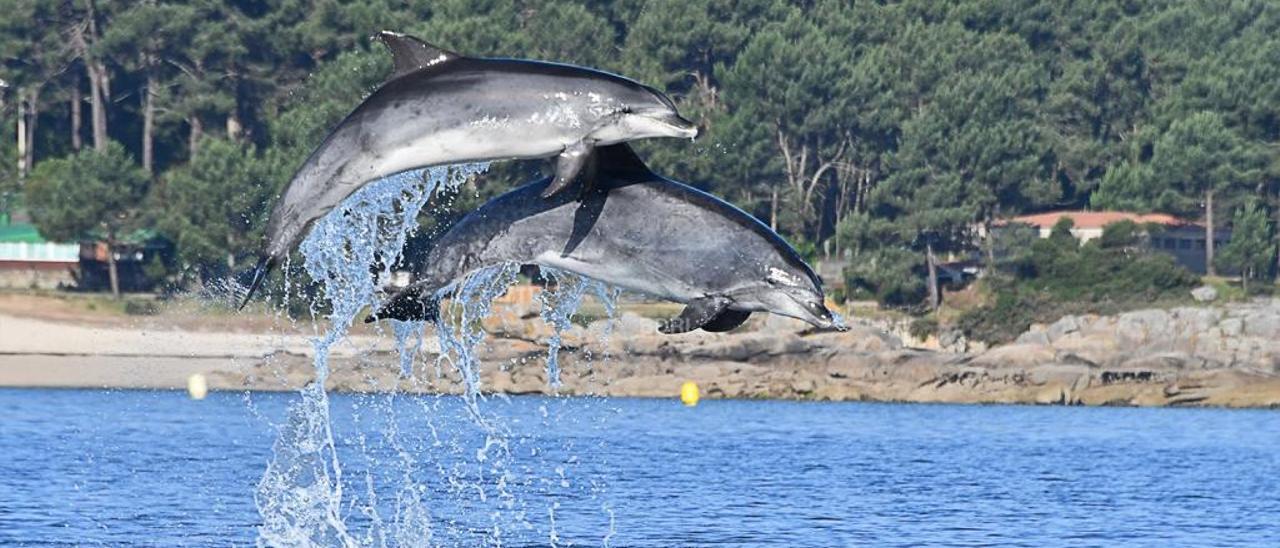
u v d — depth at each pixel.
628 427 107.00
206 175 158.50
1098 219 192.25
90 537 57.28
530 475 76.50
